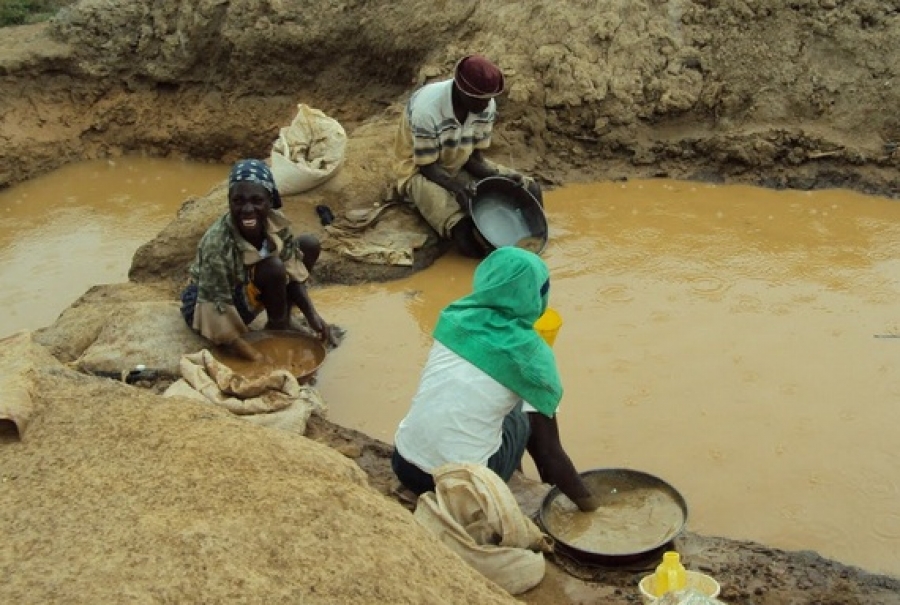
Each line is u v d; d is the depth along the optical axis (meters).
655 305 6.86
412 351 6.54
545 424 4.50
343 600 3.11
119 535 3.27
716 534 4.89
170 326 6.38
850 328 6.50
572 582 4.32
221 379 5.51
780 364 6.15
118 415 3.93
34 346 4.89
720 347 6.35
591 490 4.70
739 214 8.21
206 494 3.47
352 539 3.35
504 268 4.35
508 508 4.11
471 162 7.78
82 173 10.82
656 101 9.16
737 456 5.41
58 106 11.11
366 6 10.66
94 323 6.63
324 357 6.20
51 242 9.12
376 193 8.14
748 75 9.18
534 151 9.16
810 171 8.70
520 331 4.36
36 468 3.64
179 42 11.09
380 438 5.70
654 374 6.10
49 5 13.49
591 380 6.07
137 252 7.56
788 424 5.63
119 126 11.23
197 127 11.05
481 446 4.39
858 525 4.93
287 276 6.30
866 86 8.95
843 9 9.20
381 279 7.42
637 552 4.30
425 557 3.41
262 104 11.02
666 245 7.72
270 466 3.67
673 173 8.91
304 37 10.76
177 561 3.16
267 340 6.35
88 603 2.99
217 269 6.04
